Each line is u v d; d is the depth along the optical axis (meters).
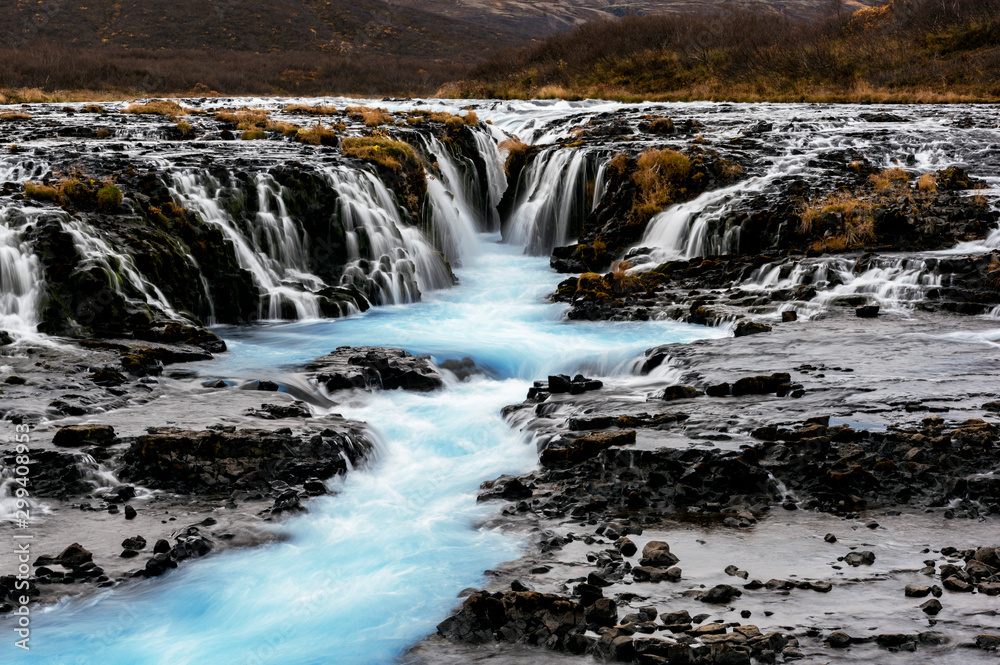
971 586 6.95
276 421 10.84
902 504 8.74
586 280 19.25
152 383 12.52
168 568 7.68
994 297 16.61
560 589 7.15
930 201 21.17
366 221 20.33
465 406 12.57
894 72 45.81
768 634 6.19
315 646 6.53
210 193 19.22
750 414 10.80
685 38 54.94
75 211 16.97
